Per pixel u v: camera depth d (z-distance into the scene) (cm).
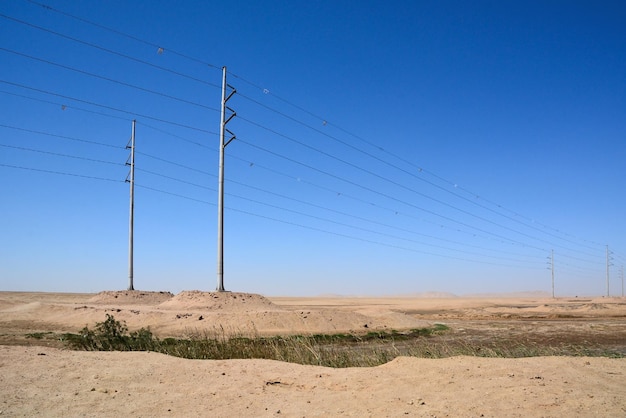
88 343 1905
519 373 1096
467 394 946
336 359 1526
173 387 1021
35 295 9738
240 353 1669
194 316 3556
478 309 7806
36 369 1131
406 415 835
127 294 5362
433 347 2014
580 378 1066
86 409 875
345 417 833
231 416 845
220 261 4219
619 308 6881
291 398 948
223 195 4238
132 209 5616
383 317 4203
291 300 13988
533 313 6694
